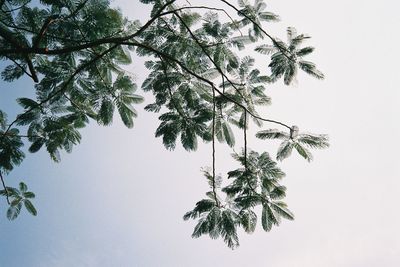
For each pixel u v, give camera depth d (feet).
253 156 13.21
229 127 13.98
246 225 12.06
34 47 11.28
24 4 13.25
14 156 14.75
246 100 14.34
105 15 13.35
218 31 13.83
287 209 12.28
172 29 14.79
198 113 13.42
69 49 11.53
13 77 13.43
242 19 13.65
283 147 12.22
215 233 12.12
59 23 13.29
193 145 13.17
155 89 14.25
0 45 13.23
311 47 12.36
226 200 12.57
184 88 14.43
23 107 14.58
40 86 14.61
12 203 17.56
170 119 13.20
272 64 12.51
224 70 14.61
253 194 12.32
